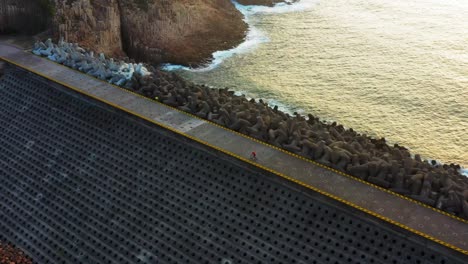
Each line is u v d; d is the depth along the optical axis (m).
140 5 96.00
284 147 50.09
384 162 45.78
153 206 48.22
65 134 58.00
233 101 60.06
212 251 43.50
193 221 46.00
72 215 49.72
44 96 63.44
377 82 86.00
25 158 56.97
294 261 41.25
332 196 42.97
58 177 53.75
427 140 69.44
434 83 85.19
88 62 68.56
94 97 59.59
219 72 90.62
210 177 48.78
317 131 53.78
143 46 94.19
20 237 49.06
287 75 89.19
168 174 50.41
